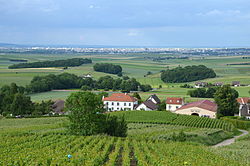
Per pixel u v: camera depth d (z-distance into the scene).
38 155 36.38
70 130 53.03
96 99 53.28
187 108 101.31
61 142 45.28
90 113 52.06
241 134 75.25
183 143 51.16
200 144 52.25
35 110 101.69
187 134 61.09
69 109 53.75
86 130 51.94
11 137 52.62
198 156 38.22
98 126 53.03
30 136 52.47
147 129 71.12
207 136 62.12
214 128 76.81
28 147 43.41
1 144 44.84
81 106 52.41
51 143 46.44
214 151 43.00
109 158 35.66
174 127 75.75
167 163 33.25
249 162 35.91
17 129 66.69
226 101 105.62
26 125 78.19
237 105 107.25
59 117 91.31
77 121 52.62
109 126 55.34
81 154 36.41
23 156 35.94
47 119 87.19
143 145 44.88
